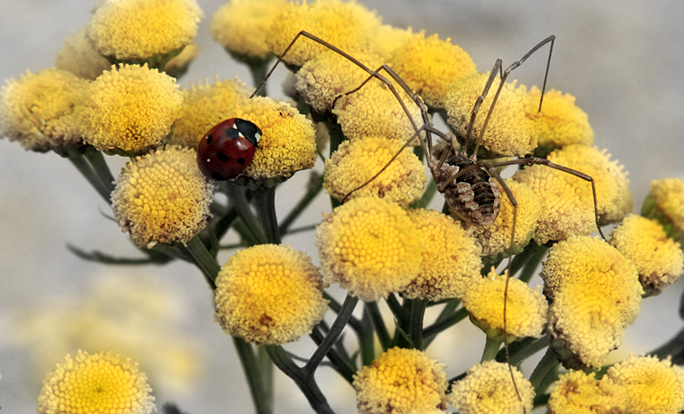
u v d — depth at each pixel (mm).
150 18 272
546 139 278
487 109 271
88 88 265
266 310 256
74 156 270
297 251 260
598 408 259
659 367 262
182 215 261
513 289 262
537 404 262
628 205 279
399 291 260
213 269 268
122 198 261
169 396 283
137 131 264
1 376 279
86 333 282
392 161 263
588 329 261
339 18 276
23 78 269
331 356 267
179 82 286
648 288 272
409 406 256
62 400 256
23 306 285
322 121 273
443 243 260
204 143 261
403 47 278
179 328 292
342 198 263
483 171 270
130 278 291
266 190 267
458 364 300
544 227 268
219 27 288
